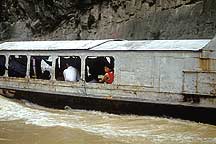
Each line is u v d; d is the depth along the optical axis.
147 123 11.15
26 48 15.04
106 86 12.64
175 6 19.44
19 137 9.83
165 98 11.48
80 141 9.38
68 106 13.55
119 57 12.41
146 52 11.84
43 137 9.80
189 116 11.05
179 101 11.20
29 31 26.69
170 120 11.29
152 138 9.66
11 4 27.06
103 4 22.58
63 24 24.78
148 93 11.79
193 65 10.96
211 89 10.59
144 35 20.27
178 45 11.54
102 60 13.26
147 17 20.44
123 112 12.31
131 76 12.15
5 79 15.66
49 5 24.52
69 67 13.83
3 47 16.02
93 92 12.94
